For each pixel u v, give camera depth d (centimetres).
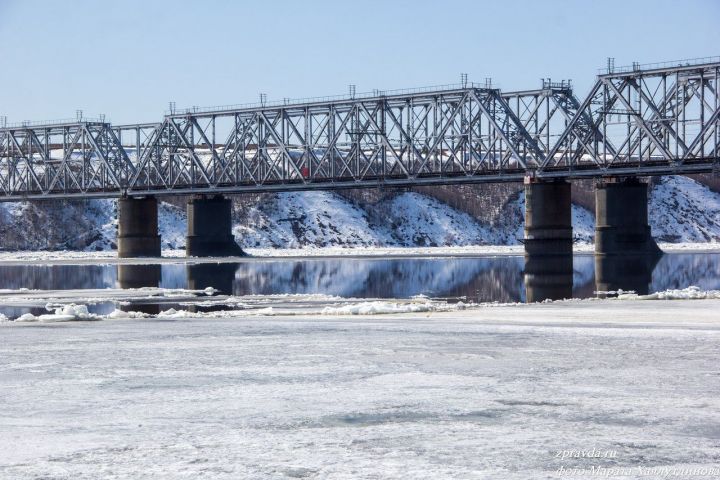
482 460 2519
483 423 2975
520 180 19700
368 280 14288
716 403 3256
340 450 2641
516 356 4472
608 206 19262
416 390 3550
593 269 16825
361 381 3772
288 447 2680
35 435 2839
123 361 4434
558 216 18862
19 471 2442
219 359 4478
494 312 7406
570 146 19250
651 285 12612
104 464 2505
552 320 6500
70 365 4303
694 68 17725
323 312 7562
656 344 4888
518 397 3391
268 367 4188
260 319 7000
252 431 2884
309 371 4056
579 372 3947
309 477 2367
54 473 2420
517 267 18025
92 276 15912
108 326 6450
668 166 17888
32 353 4778
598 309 7538
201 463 2509
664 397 3369
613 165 18688
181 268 18562
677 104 18088
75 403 3347
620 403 3266
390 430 2884
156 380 3841
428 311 7638
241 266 19350
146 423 3005
